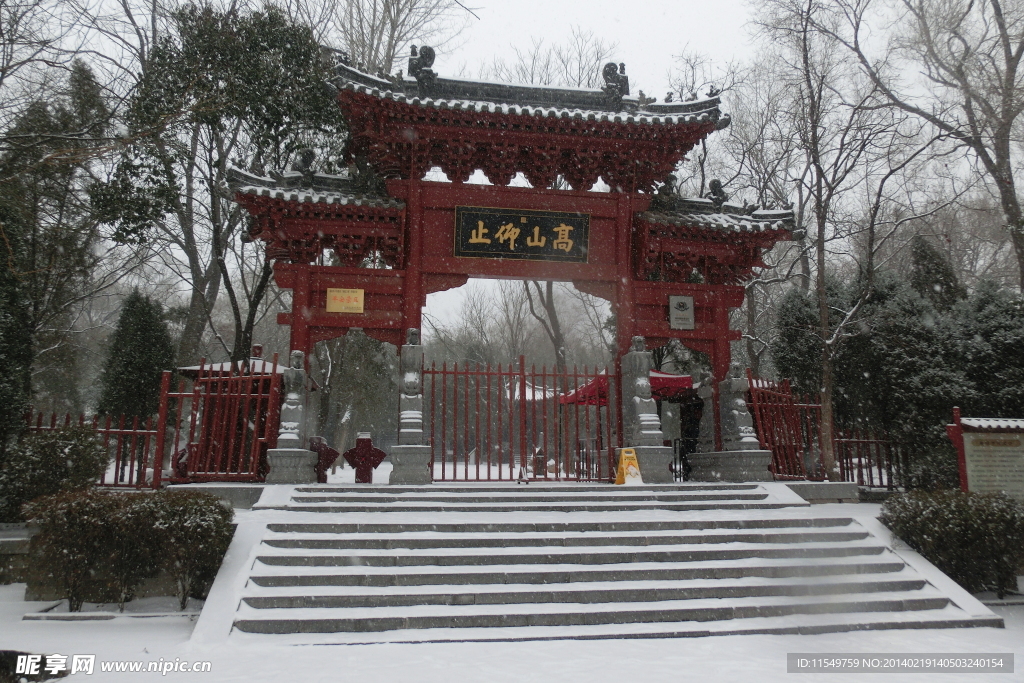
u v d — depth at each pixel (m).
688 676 6.73
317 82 18.48
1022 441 12.65
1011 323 17.72
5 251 13.52
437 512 11.17
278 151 19.23
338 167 20.12
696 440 18.00
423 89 14.96
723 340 16.17
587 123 14.95
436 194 15.38
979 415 17.31
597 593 9.01
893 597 9.67
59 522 9.02
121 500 9.47
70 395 29.00
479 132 14.92
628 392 15.11
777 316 21.89
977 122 20.47
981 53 20.73
